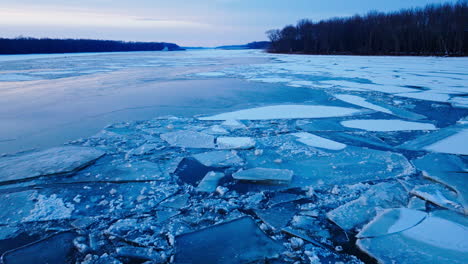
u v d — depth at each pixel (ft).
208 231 8.83
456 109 26.20
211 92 35.76
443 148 16.20
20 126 20.85
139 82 45.55
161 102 29.71
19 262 7.55
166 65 86.17
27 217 9.56
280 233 8.77
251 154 15.35
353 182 12.08
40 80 48.80
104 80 48.49
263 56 150.10
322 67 73.15
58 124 21.43
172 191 11.37
